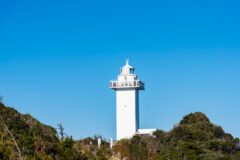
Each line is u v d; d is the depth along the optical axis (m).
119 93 86.19
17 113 54.12
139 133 79.81
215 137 75.38
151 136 75.56
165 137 74.12
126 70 88.62
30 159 43.50
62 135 55.88
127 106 85.56
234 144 73.25
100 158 56.25
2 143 44.16
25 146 45.97
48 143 49.84
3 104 54.78
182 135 74.25
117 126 85.25
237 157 69.69
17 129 49.84
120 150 67.50
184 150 68.69
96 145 63.38
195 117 81.69
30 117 55.81
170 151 68.56
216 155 67.69
